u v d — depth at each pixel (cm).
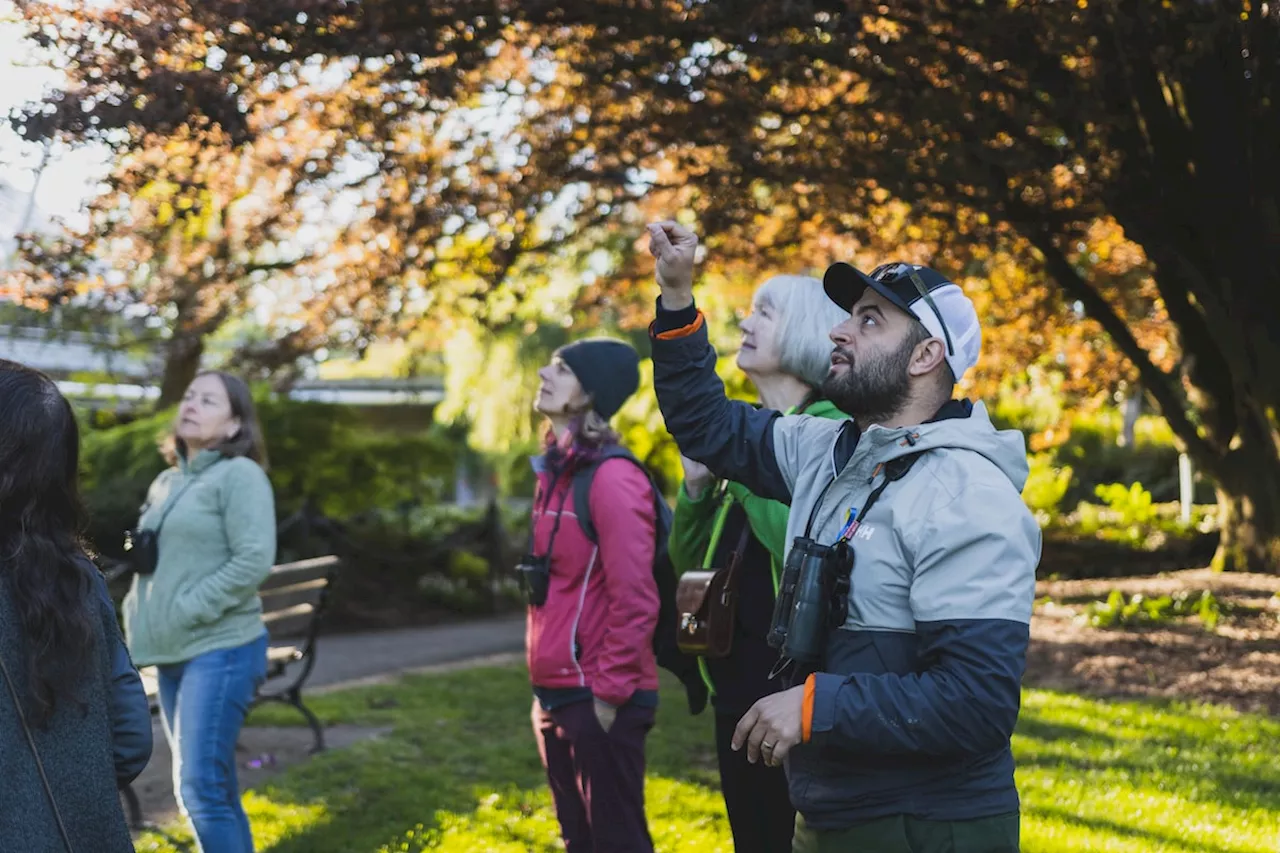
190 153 677
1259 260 834
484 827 501
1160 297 1100
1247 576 1053
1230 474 1102
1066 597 1027
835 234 988
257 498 409
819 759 216
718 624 309
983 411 222
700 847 461
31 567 208
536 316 1385
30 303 758
